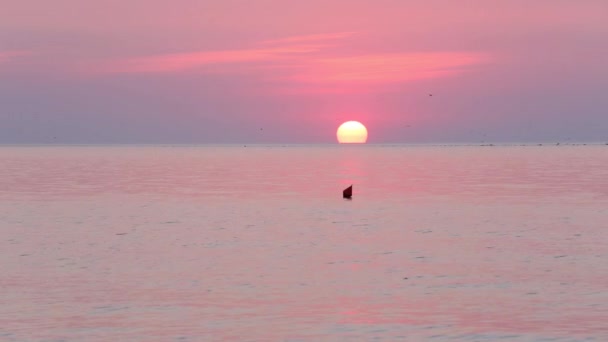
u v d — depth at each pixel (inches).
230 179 6225.4
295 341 1380.4
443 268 2049.7
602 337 1389.0
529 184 5383.9
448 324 1481.3
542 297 1692.9
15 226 3011.8
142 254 2305.6
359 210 3634.4
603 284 1815.9
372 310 1587.1
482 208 3673.7
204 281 1877.5
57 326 1469.0
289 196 4448.8
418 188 5073.8
